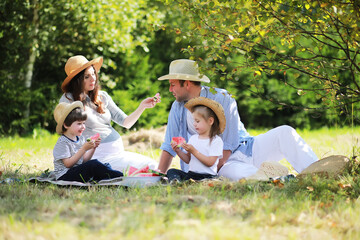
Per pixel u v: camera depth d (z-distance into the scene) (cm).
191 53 679
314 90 738
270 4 653
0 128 1900
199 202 542
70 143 717
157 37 2400
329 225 483
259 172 704
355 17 616
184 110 760
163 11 2278
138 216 470
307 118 2175
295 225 482
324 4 630
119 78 2223
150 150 1199
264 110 2284
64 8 1783
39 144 1413
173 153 774
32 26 1736
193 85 742
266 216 495
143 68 2261
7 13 1725
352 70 702
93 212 489
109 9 1770
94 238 420
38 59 2008
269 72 710
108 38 1820
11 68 1886
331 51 1672
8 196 584
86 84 766
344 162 703
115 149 786
